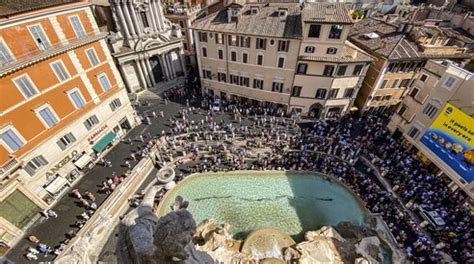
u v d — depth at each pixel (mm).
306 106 43844
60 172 30953
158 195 31938
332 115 44531
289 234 28797
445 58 38562
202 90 51094
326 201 32094
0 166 24656
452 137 29234
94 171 33938
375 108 45438
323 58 36812
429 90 34031
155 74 53750
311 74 39469
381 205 29953
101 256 22234
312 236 27375
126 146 38156
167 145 38375
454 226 26656
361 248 25891
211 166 35812
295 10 38812
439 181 31656
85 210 28859
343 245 26672
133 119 42156
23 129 26547
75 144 32625
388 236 27328
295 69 39500
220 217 30453
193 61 63469
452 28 44750
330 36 34844
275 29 37312
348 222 29562
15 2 24438
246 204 31828
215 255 24922
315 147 37438
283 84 42219
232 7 38844
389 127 40719
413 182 31109
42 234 26500
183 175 34594
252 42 39250
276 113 45656
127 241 10398
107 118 37312
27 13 25312
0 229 24641
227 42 41219
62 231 26719
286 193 33062
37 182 28219
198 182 34250
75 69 31406
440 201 28859
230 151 37344
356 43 46156
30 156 27328
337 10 34844
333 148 37250
